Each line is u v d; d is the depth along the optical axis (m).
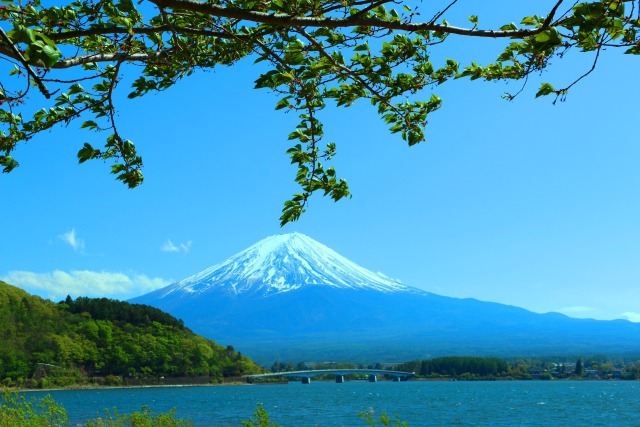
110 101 7.11
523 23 5.35
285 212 7.51
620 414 110.56
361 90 6.95
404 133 7.05
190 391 190.12
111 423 19.52
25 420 16.59
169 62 7.17
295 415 103.75
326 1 5.05
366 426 84.56
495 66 6.38
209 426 81.75
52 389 167.38
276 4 5.05
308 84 6.52
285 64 6.08
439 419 100.19
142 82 7.71
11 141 7.21
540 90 5.79
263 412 15.53
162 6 5.14
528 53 5.75
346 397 166.00
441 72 6.58
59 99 7.14
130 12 5.99
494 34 5.01
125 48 6.25
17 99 4.39
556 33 4.63
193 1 4.87
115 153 7.59
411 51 6.38
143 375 197.12
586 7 4.54
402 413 111.12
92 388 179.00
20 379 159.25
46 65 3.47
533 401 147.50
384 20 5.02
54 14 5.68
